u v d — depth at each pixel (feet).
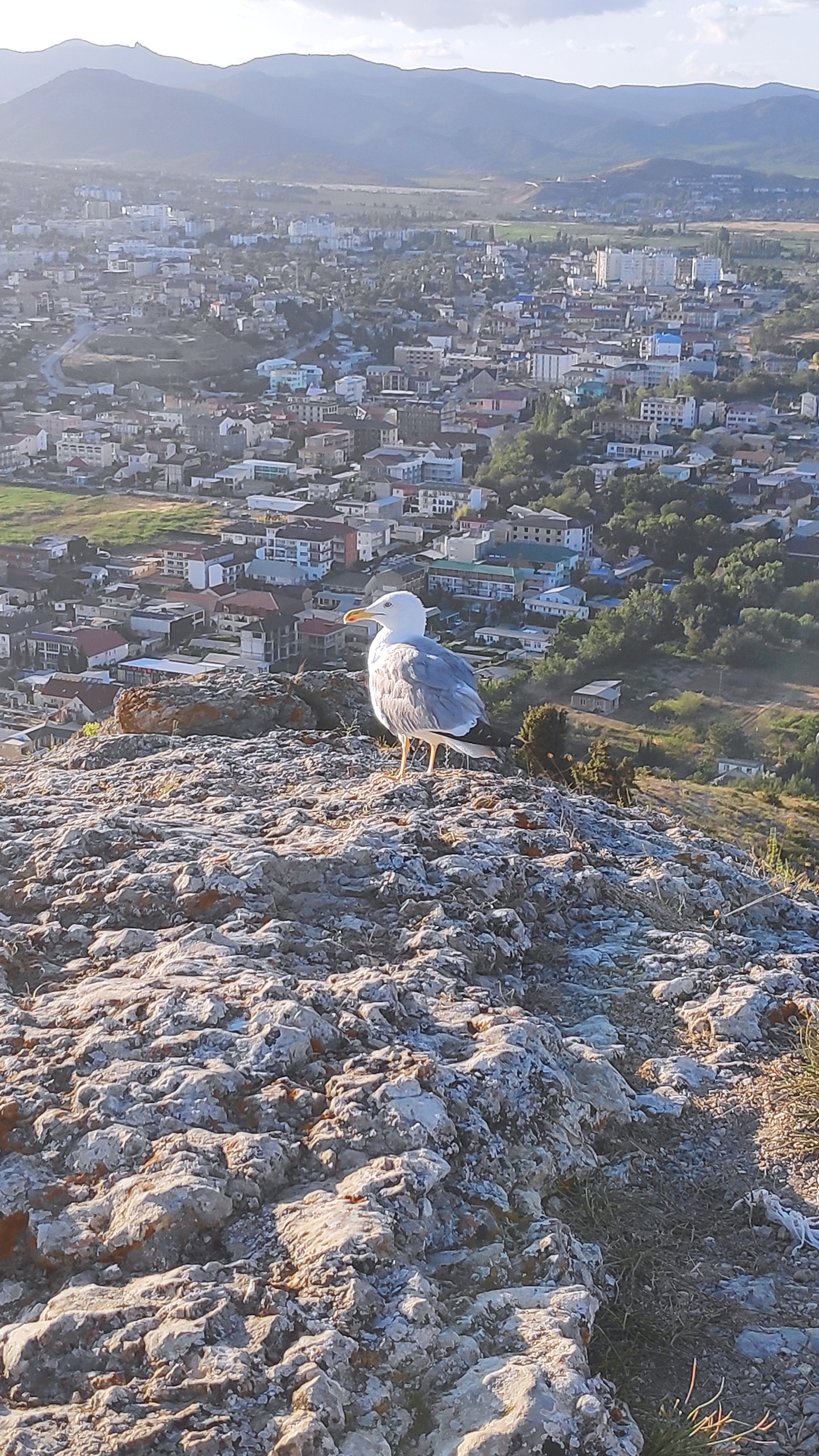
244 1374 10.02
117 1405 9.86
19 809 21.33
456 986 15.79
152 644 201.67
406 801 22.26
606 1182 14.03
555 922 19.30
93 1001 14.38
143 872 17.62
